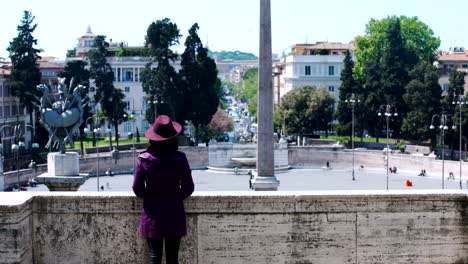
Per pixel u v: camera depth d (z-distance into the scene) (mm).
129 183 101938
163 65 128250
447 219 11961
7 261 11172
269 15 29641
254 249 11758
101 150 117250
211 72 129750
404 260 11945
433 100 115125
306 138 133250
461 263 12008
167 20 128500
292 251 11805
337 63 162000
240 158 117000
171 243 11125
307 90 141375
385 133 138500
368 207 11859
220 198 11664
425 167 108750
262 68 30125
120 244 11734
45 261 11789
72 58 173875
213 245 11711
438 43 151625
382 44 145000
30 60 120562
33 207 11742
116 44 179625
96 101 133500
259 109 30203
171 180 11062
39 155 106875
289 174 113250
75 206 11711
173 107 127438
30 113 122375
